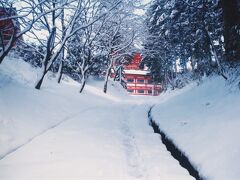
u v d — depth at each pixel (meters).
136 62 67.88
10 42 12.11
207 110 10.27
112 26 27.50
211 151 6.43
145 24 27.67
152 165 6.59
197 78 25.73
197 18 20.25
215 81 13.94
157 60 42.47
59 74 22.69
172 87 35.88
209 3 18.50
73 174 5.81
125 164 6.61
